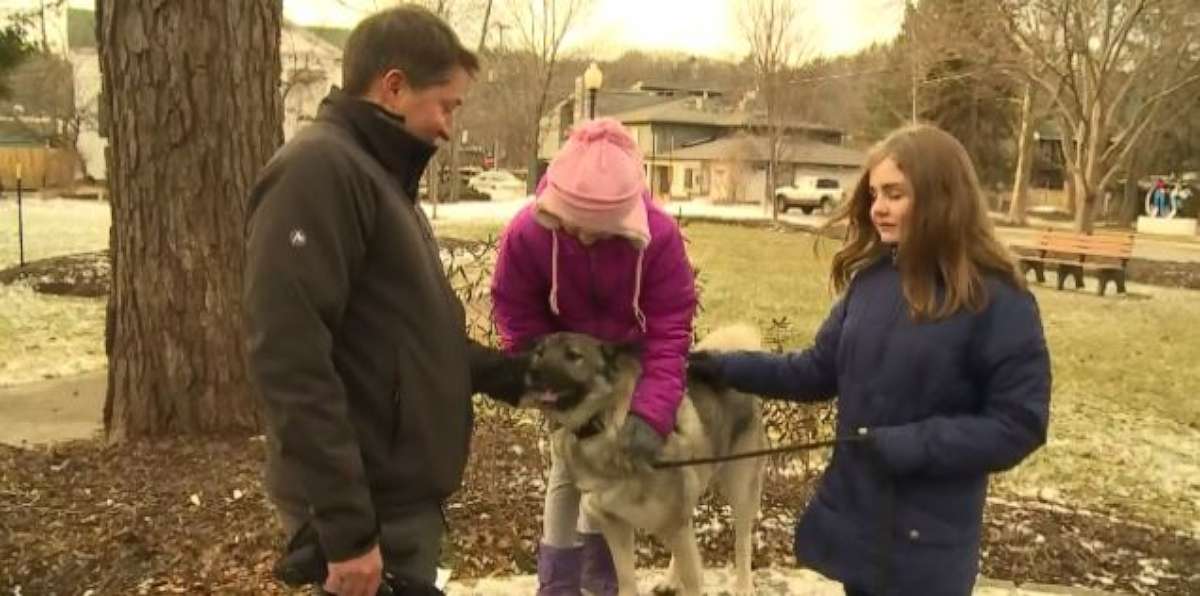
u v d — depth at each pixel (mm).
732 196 58062
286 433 2307
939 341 2848
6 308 12898
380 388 2535
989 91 40750
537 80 48125
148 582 4562
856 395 3025
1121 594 4992
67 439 6914
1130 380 11188
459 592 4484
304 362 2303
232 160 6176
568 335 3492
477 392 3547
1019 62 28438
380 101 2562
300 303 2307
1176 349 13367
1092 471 7465
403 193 2633
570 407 3496
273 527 5004
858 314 3057
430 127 2621
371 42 2541
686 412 3693
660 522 3699
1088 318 16141
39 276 15344
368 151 2535
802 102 48375
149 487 5551
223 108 6109
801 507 5680
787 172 57375
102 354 10336
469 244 7918
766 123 47906
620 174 3254
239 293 6277
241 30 6121
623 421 3521
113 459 5961
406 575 2670
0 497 5410
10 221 27547
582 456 3613
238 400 6324
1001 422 2787
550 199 3287
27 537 4910
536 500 5535
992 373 2814
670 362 3535
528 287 3727
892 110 45562
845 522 3049
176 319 6211
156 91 6031
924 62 33562
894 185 2902
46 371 9469
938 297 2871
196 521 5109
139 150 6102
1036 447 2816
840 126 60594
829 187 50094
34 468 5918
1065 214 52500
